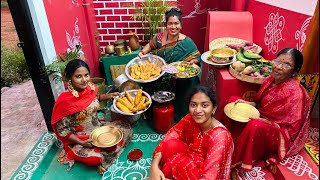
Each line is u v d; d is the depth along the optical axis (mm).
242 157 2104
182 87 2996
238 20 3020
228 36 3051
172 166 1837
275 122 2068
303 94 1988
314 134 2404
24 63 4305
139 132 2898
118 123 2656
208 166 1691
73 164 2439
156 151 1979
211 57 2666
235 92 2465
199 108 1727
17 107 3506
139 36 3979
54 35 2551
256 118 2041
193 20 4012
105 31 3953
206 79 3236
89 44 3615
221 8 3875
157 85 3033
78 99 2273
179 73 2779
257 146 2074
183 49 3051
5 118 3266
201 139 1860
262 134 2008
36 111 3396
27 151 2695
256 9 3066
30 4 2180
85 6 3393
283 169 2025
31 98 3719
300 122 2018
